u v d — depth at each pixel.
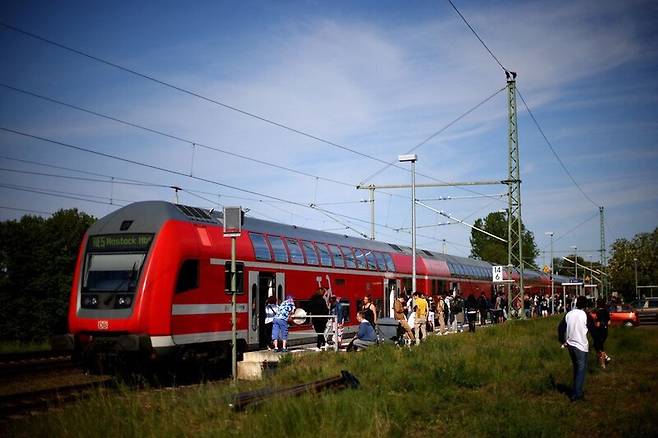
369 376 16.02
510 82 39.12
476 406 12.80
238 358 21.19
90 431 10.15
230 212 16.56
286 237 25.31
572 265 134.88
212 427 10.44
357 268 30.77
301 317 22.33
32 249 37.69
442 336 28.22
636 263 99.00
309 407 10.92
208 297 19.62
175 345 18.14
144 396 13.47
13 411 13.69
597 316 19.38
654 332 31.33
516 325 35.47
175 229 18.75
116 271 18.27
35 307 37.19
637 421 11.23
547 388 15.14
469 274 49.62
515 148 38.84
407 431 10.96
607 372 18.20
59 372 19.72
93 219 43.97
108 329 17.70
